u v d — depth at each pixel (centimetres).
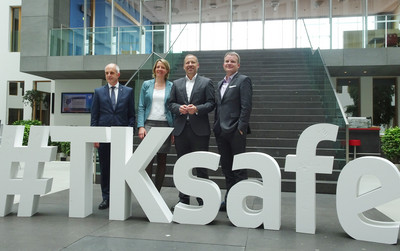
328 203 430
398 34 1059
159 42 1199
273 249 255
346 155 525
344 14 1420
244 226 311
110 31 1191
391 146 750
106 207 386
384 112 1283
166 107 390
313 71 903
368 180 598
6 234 287
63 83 1341
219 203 316
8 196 351
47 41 1200
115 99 396
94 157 582
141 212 369
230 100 354
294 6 1466
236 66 361
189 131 364
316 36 1098
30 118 1412
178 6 1513
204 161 318
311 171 297
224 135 356
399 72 1174
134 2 1491
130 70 1173
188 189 321
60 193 480
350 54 1060
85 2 1412
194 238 278
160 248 254
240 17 1505
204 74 959
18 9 1430
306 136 301
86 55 1181
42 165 357
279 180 305
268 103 799
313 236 289
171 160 600
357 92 1309
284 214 367
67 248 253
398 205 418
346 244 270
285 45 1429
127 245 260
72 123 1330
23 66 1202
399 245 269
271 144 645
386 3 1366
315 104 782
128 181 331
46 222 325
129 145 343
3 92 1428
